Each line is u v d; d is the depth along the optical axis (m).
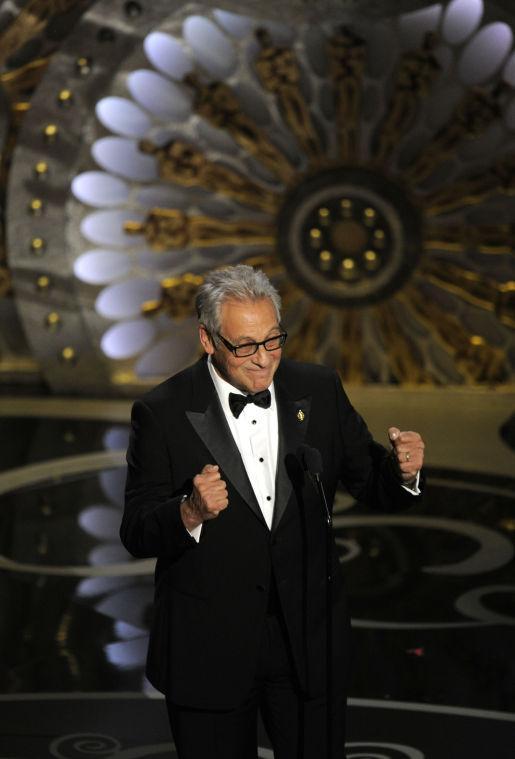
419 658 15.36
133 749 12.59
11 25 37.72
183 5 36.31
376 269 38.84
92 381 39.06
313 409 8.73
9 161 38.53
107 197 38.12
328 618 8.57
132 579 19.38
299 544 8.47
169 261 38.88
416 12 36.50
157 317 39.06
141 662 15.40
